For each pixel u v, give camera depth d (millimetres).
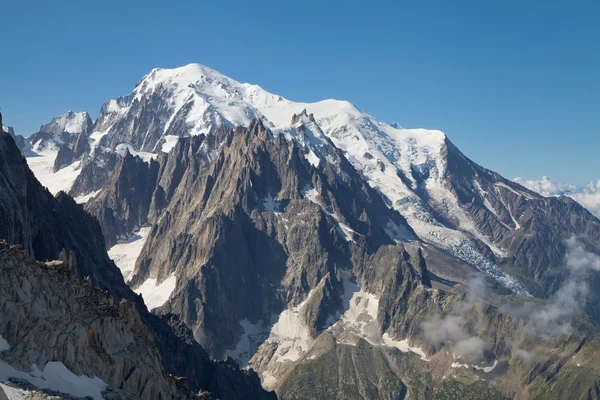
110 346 123125
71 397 99938
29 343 104750
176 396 134250
